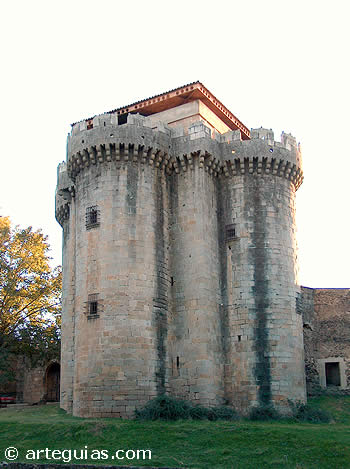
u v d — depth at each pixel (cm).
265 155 4303
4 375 5519
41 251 5722
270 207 4281
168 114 4722
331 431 3128
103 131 4069
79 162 4169
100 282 3862
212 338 3962
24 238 5638
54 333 5653
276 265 4172
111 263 3869
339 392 4797
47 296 5759
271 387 3922
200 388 3816
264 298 4088
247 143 4319
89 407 3697
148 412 3553
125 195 4003
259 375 3947
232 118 4975
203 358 3853
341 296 5069
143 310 3831
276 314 4066
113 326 3762
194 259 4047
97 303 3838
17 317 5584
